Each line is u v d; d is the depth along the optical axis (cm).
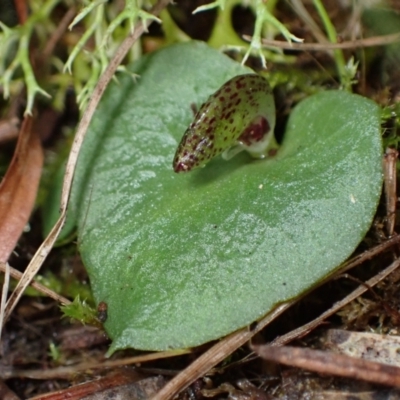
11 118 17
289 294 15
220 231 15
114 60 16
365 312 15
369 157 15
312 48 16
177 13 17
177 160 15
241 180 16
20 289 16
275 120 16
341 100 16
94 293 16
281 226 15
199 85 16
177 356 16
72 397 16
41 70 17
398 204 16
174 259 15
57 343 16
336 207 15
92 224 16
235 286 15
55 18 17
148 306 15
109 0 17
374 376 14
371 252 15
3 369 16
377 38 16
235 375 16
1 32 17
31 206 16
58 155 17
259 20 16
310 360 14
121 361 16
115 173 16
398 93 16
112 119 16
